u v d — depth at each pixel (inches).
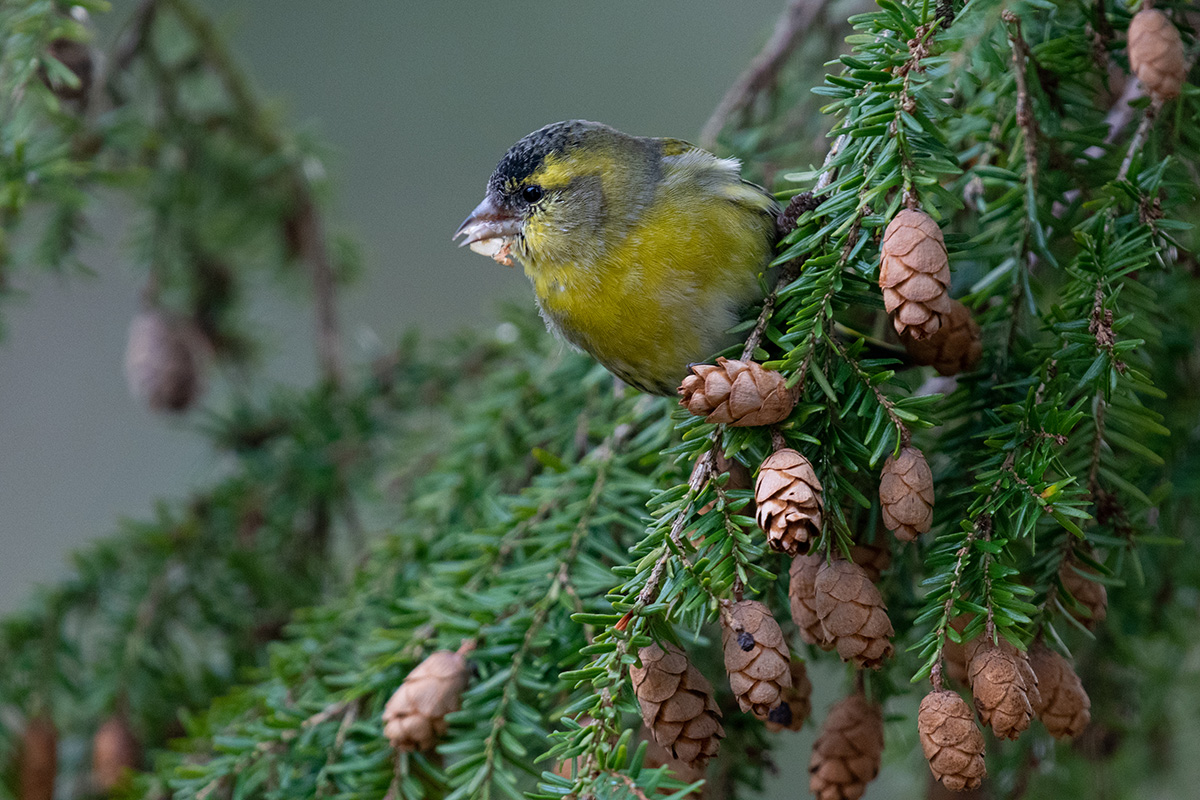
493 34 246.5
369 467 144.5
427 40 246.1
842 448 125.0
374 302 231.8
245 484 140.9
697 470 125.0
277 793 126.6
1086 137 126.0
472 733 126.3
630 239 127.7
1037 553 125.4
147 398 149.4
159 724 130.6
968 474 125.6
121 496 226.5
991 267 127.3
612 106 240.8
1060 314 125.0
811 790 125.5
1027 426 124.7
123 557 131.6
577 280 128.1
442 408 145.9
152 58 143.6
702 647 128.2
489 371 149.3
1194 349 128.2
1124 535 125.5
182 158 148.3
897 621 126.1
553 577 127.1
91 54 130.6
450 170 240.5
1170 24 124.9
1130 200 125.3
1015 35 125.4
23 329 234.1
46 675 130.3
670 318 127.6
